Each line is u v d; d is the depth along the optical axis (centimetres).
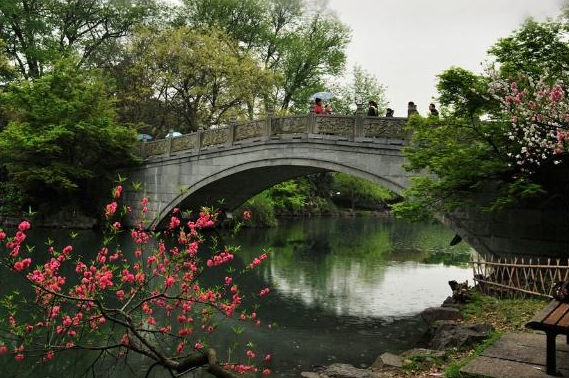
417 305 1262
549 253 1244
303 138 1842
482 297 1061
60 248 1872
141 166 2541
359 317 1151
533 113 961
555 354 587
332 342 966
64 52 2889
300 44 3488
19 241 524
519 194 1097
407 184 1574
